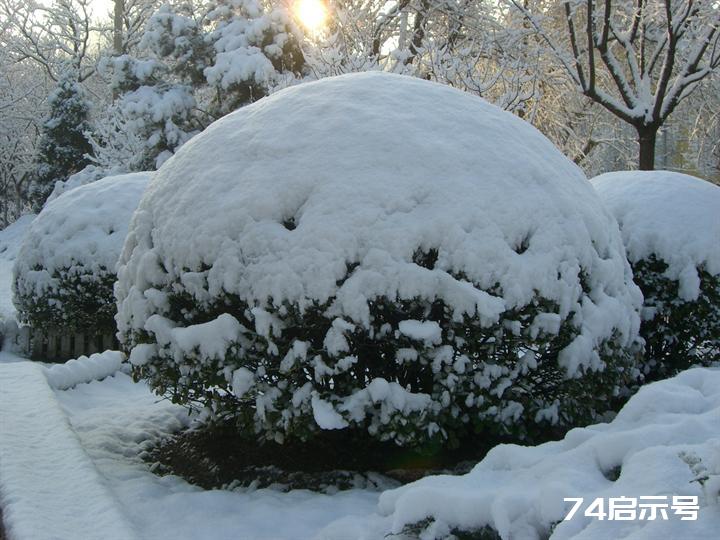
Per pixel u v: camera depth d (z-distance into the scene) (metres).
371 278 4.12
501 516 2.96
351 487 4.47
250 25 21.86
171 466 5.03
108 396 7.22
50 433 4.81
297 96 5.06
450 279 4.14
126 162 22.39
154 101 21.84
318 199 4.34
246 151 4.74
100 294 9.23
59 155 30.59
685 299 6.56
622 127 22.14
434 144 4.59
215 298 4.41
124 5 34.44
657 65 18.56
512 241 4.36
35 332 10.00
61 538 3.28
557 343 4.51
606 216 5.33
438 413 4.20
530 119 14.41
